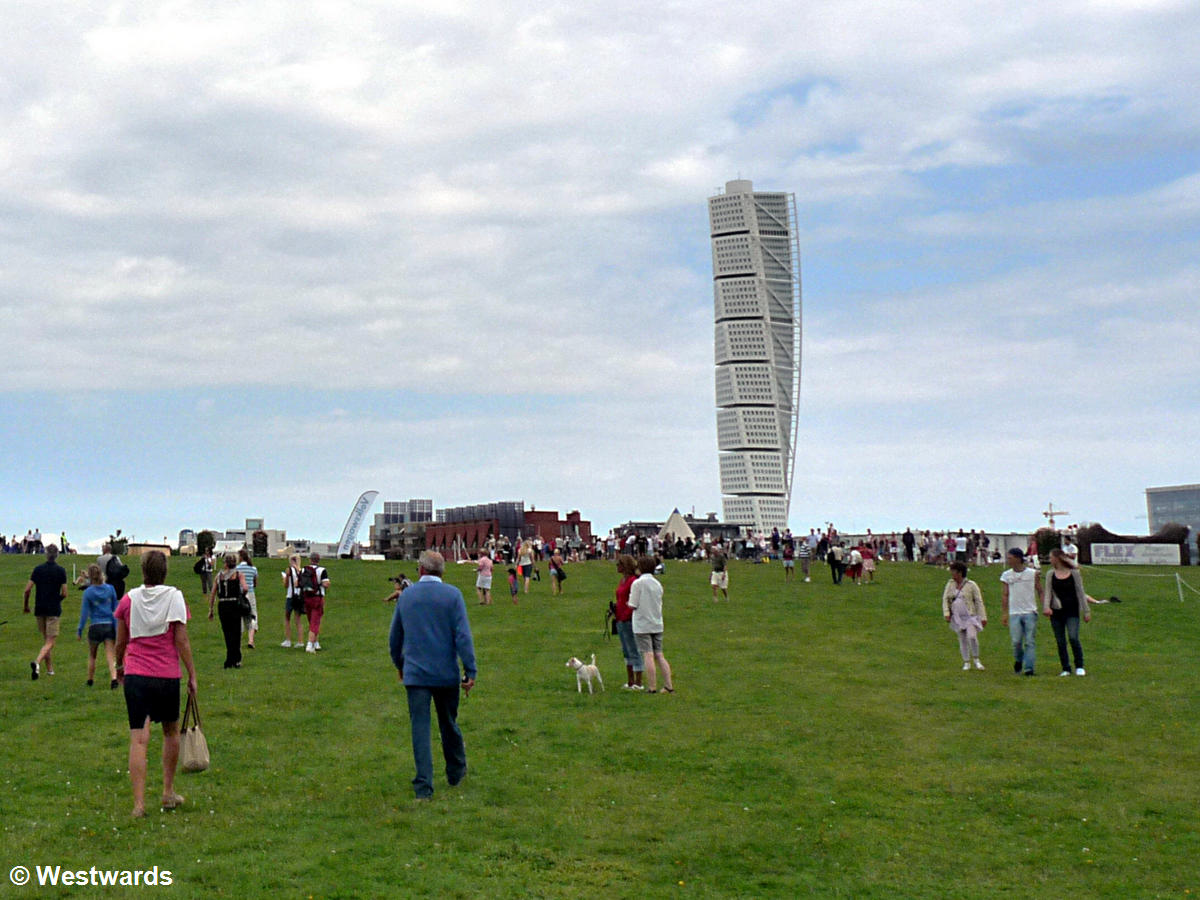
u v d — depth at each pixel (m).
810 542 57.38
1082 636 33.16
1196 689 23.48
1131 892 11.77
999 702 22.03
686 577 56.38
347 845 12.55
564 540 79.00
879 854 12.86
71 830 12.95
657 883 11.74
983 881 12.05
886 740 18.58
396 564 65.00
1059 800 15.09
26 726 19.08
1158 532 79.00
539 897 11.15
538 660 27.94
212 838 12.69
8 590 44.34
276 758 16.89
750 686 23.95
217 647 30.00
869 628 35.09
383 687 23.48
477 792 14.95
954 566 26.89
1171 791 15.52
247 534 98.31
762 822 13.97
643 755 17.36
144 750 13.48
